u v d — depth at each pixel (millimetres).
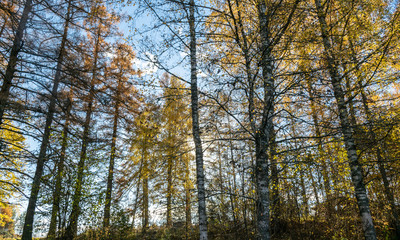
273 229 9547
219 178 10594
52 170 9492
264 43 5449
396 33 5938
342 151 7500
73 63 9773
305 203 9016
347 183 8070
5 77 8523
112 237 10719
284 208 9312
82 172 10188
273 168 6230
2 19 8891
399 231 8648
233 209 9781
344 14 6668
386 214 9219
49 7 8945
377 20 6734
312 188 9008
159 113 9672
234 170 8375
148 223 12547
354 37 6492
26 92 9211
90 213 9992
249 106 5242
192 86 7383
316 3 7074
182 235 12312
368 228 5703
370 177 8672
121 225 11039
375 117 6645
